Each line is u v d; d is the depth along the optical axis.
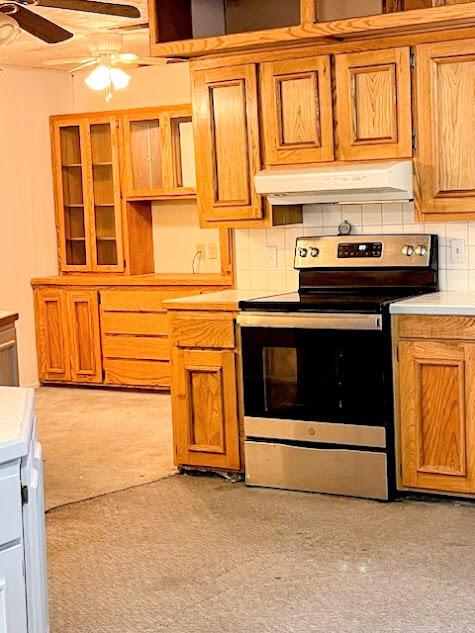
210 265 7.66
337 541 4.00
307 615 3.29
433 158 4.62
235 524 4.27
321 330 4.56
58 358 7.77
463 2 4.70
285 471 4.75
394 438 4.52
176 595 3.50
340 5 5.01
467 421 4.33
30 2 4.32
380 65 4.66
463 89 4.51
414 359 4.41
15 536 2.14
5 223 7.56
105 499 4.70
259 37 4.76
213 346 4.90
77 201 7.87
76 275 7.86
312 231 5.27
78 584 3.64
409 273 4.93
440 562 3.71
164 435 5.99
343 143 4.80
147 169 7.53
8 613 2.12
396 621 3.21
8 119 7.57
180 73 7.61
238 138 5.08
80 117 7.67
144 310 7.34
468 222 4.84
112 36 6.16
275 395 4.74
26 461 2.18
